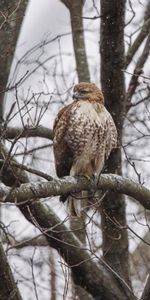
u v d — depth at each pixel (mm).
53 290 14625
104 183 12047
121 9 13250
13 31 14297
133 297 13250
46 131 15047
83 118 12836
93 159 13109
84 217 13945
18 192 10836
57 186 11281
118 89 13609
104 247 14023
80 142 12891
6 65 14133
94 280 13484
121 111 13750
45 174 11227
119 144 13609
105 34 13438
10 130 13703
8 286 10922
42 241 15211
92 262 13469
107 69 13539
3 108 13172
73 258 13273
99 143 12961
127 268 13914
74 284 13891
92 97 13180
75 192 12000
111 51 13461
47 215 12914
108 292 13531
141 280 16078
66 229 13195
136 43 16094
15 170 12039
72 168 13195
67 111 13000
